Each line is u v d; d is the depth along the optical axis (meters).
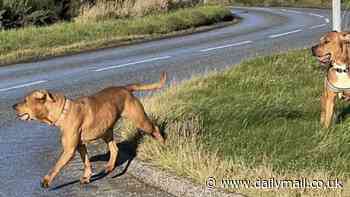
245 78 11.14
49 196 6.62
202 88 10.72
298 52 13.80
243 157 6.91
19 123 9.92
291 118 8.49
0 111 10.82
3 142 8.81
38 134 9.22
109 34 22.72
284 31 23.39
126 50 19.42
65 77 14.34
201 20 28.50
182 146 7.30
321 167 6.50
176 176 6.68
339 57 7.71
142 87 7.61
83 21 25.00
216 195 6.12
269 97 9.53
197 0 34.47
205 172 6.50
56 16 26.11
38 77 14.52
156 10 28.94
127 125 8.48
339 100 8.99
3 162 7.85
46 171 7.45
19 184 7.01
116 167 7.54
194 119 8.40
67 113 6.63
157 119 8.33
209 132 7.96
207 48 18.81
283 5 43.84
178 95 10.20
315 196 5.79
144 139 7.84
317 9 37.16
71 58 18.02
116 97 7.20
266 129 7.97
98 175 7.30
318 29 23.47
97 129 6.91
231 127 8.12
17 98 11.98
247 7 44.12
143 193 6.63
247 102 9.25
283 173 6.41
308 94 9.75
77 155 8.12
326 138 7.39
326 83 7.90
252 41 20.19
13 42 20.12
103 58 17.64
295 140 7.46
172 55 17.48
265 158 6.82
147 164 7.20
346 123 8.02
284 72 11.73
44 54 18.95
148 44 20.95
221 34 23.69
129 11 27.66
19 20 24.75
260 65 12.60
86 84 13.25
